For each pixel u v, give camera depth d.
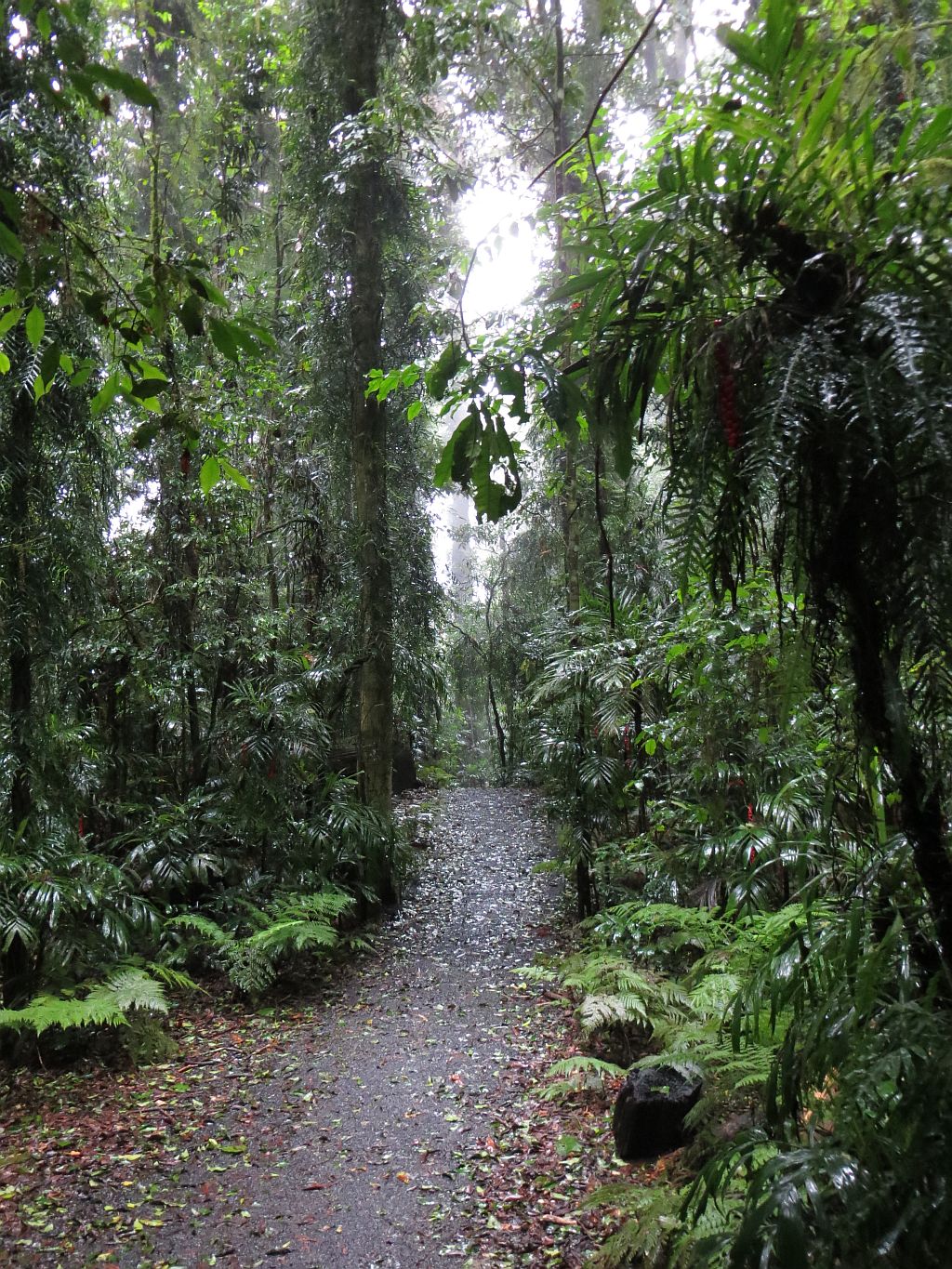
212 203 6.92
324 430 6.53
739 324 0.92
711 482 0.96
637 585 4.38
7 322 1.52
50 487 3.84
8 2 1.21
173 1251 2.62
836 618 0.94
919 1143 0.89
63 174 3.01
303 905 5.26
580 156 2.28
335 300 6.30
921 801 0.93
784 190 0.91
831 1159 0.96
